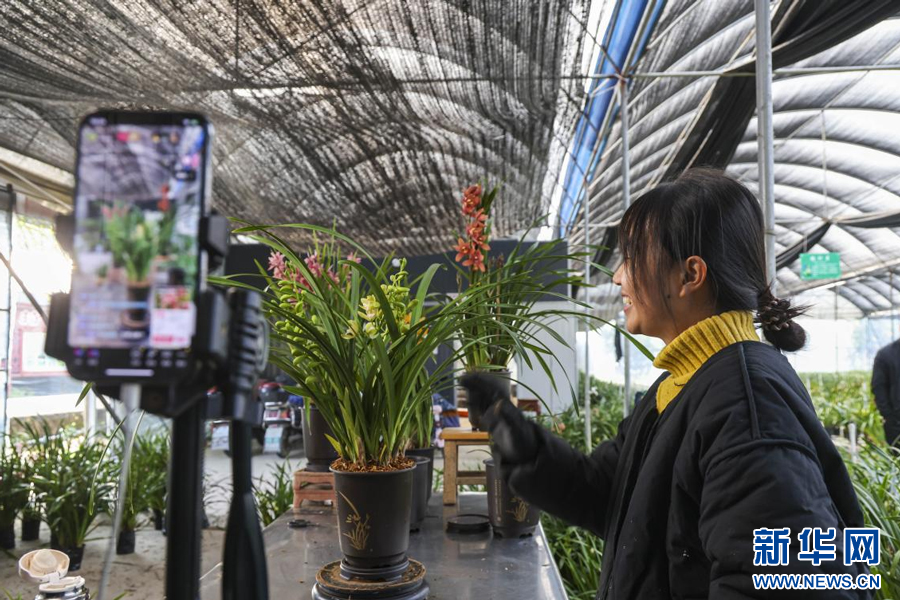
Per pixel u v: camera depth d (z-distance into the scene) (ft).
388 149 17.62
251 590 1.78
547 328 4.28
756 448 2.43
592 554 9.71
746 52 19.70
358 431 3.96
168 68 10.87
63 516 12.84
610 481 3.61
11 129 13.76
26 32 9.39
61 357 1.53
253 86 12.12
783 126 33.35
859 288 61.72
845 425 25.79
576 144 23.88
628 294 3.26
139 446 15.58
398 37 11.16
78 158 1.59
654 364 3.21
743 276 3.00
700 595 2.70
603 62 17.01
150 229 1.56
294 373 4.07
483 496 7.36
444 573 4.56
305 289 3.94
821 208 45.60
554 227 39.11
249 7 9.35
